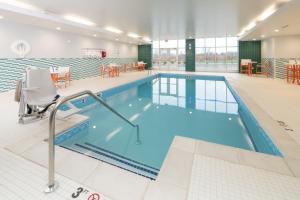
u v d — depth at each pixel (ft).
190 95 25.23
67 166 6.89
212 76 39.47
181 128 13.84
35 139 9.14
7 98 19.10
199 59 52.65
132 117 16.39
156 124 14.67
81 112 17.65
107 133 12.83
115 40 43.80
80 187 5.78
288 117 12.20
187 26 30.42
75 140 11.57
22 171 6.57
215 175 6.16
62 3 18.03
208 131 13.28
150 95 25.41
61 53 30.17
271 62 35.12
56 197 5.37
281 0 17.78
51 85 11.91
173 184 5.77
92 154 9.94
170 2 18.30
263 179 5.94
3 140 9.01
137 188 5.75
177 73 45.50
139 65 52.80
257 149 10.75
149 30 34.19
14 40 23.20
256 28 25.35
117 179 6.18
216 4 19.02
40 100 11.09
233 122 15.06
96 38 38.42
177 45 54.95
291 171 6.34
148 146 10.90
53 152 5.40
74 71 33.09
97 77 37.19
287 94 19.48
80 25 25.77
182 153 7.55
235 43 48.78
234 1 18.11
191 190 5.51
